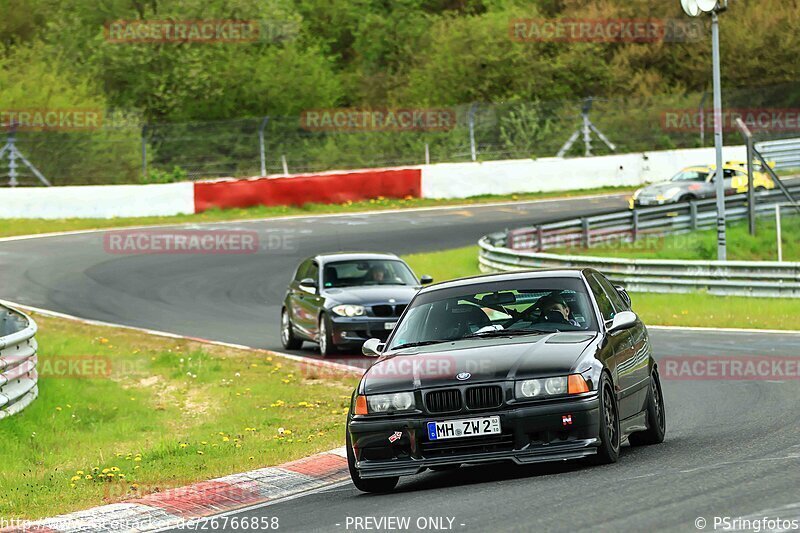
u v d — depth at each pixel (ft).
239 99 653.71
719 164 327.47
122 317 282.15
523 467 110.11
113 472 126.41
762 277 289.33
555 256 314.55
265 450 135.33
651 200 418.51
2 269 349.20
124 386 197.06
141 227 431.02
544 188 542.98
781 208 414.00
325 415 164.86
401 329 114.62
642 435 123.13
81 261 362.53
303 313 232.12
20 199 437.17
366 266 233.76
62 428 160.04
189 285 327.88
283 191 483.51
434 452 99.76
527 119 625.00
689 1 321.11
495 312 113.09
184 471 125.49
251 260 367.45
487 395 99.25
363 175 501.97
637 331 123.13
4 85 524.11
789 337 228.22
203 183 466.70
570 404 98.22
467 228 434.30
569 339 106.52
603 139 603.67
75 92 536.83
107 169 519.19
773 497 84.23
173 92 634.43
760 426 129.80
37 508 109.40
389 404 100.89
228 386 194.29
